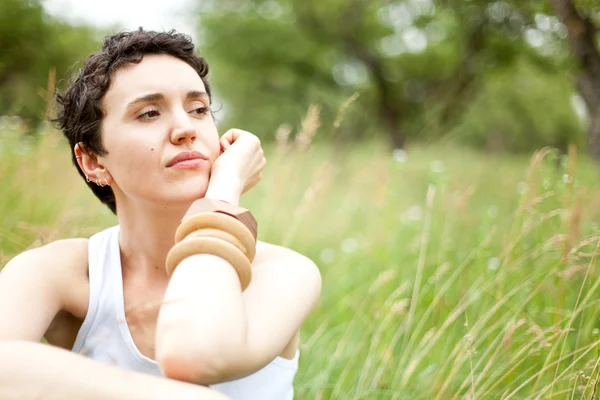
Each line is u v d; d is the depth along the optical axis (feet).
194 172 4.13
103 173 4.45
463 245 9.37
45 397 3.07
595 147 11.51
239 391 4.15
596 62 11.21
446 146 19.29
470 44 30.86
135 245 4.41
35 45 20.67
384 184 10.69
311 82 47.75
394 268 8.73
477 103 44.88
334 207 14.12
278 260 4.13
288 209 11.96
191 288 3.24
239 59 46.39
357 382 6.87
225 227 3.49
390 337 7.38
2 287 4.07
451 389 6.37
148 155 4.05
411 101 41.39
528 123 47.91
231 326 3.14
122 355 4.21
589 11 11.19
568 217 6.98
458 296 7.93
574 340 6.64
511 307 6.90
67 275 4.34
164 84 4.10
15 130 10.53
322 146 20.13
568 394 5.49
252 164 4.37
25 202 8.53
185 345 3.08
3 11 20.10
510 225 8.58
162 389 3.07
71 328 4.61
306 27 43.34
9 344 3.27
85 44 22.67
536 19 17.58
